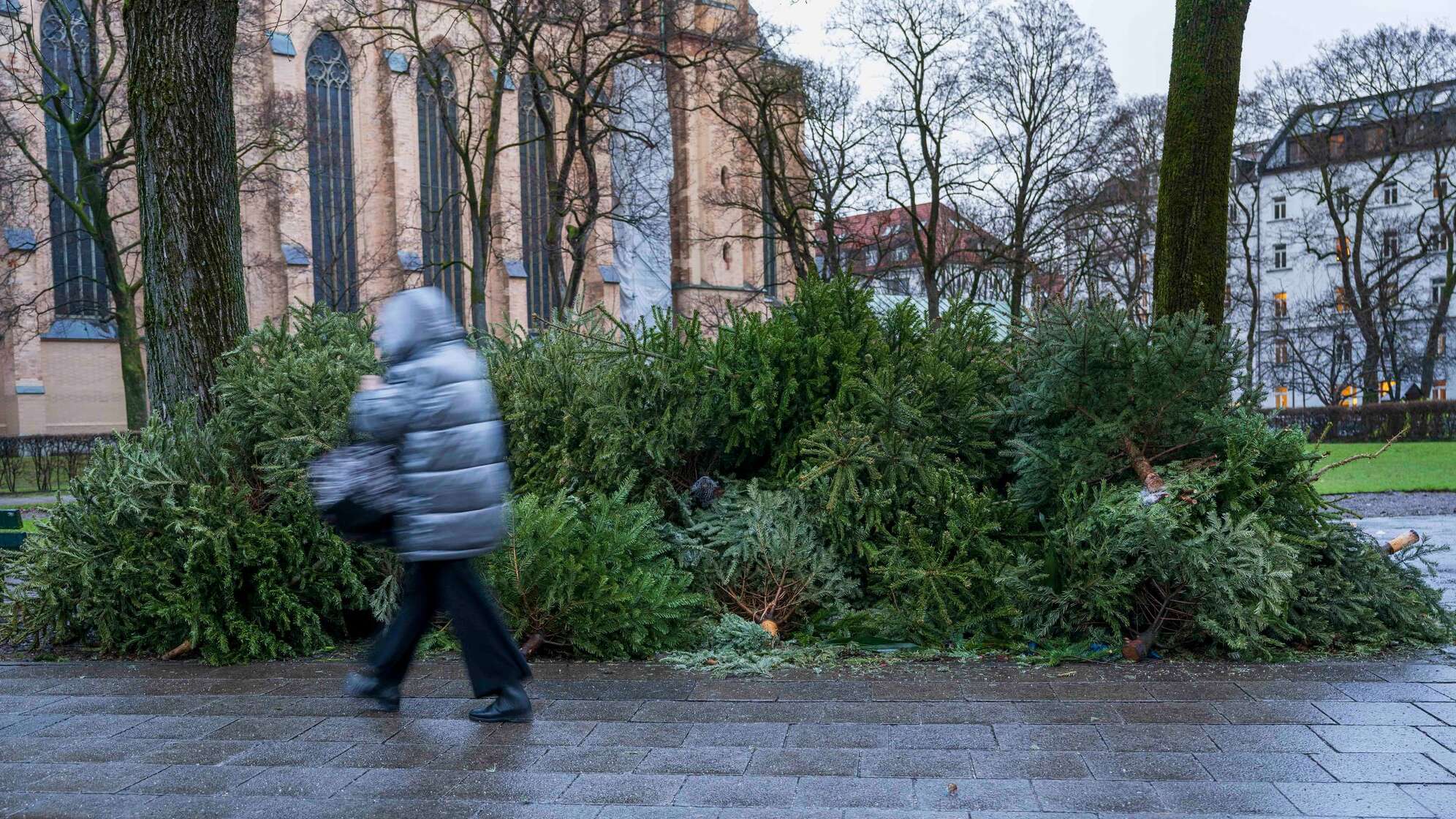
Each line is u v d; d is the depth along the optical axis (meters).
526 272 53.59
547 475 7.10
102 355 44.19
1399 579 6.07
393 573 6.69
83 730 4.60
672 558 6.54
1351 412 43.25
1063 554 5.95
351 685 4.72
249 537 6.25
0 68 34.56
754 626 6.05
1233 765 3.77
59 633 6.38
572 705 4.83
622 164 42.06
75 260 43.53
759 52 35.41
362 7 31.34
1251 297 50.62
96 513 6.35
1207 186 8.27
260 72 44.81
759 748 4.11
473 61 32.53
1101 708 4.59
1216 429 6.34
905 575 6.08
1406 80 42.31
